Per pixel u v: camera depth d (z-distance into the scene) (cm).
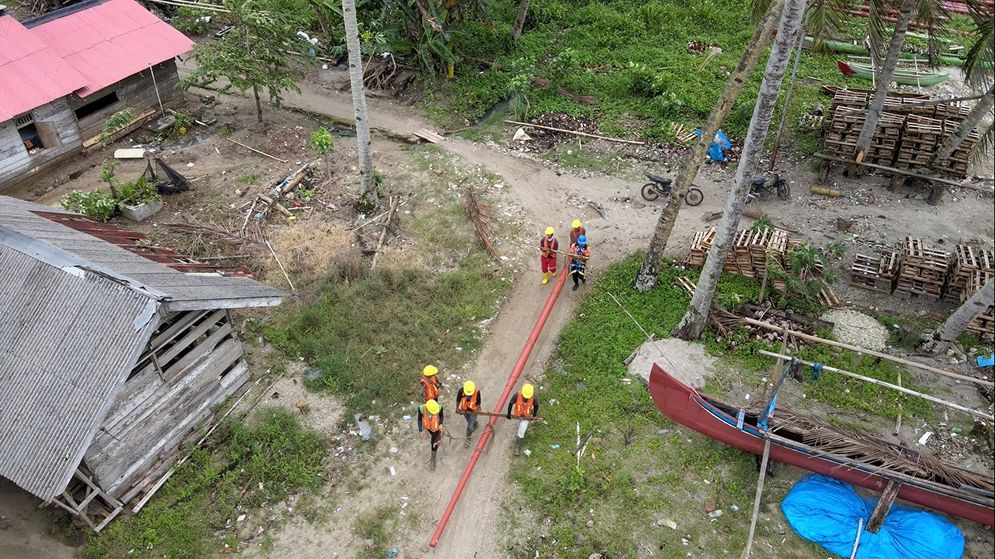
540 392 1461
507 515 1230
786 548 1179
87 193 1967
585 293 1720
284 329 1586
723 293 1673
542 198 2047
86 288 1134
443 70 2645
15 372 1114
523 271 1786
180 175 2027
